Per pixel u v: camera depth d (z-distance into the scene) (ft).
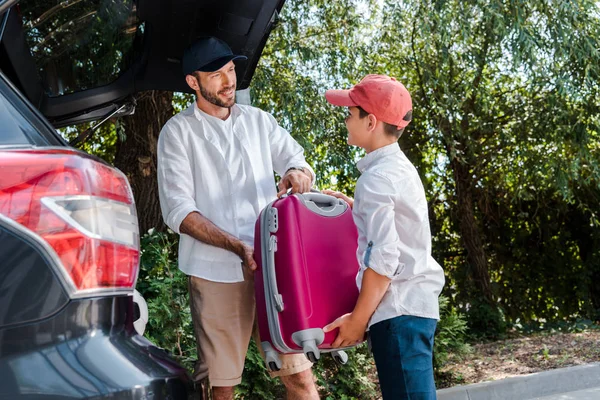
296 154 12.74
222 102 11.85
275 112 29.81
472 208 43.65
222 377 11.91
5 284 5.45
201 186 12.00
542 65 33.37
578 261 45.57
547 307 46.06
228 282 11.85
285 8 30.22
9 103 6.05
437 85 37.35
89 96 11.21
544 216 45.37
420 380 9.58
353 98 10.34
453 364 25.79
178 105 32.68
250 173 12.14
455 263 44.50
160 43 11.47
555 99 35.37
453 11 31.48
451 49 35.40
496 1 31.01
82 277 5.67
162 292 18.48
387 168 9.86
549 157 36.55
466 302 41.50
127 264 6.14
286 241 10.25
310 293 10.17
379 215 9.59
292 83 29.53
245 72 12.76
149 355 6.02
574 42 31.99
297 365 12.11
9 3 6.72
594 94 35.06
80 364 5.49
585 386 22.58
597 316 44.27
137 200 27.37
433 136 40.42
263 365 18.72
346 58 31.50
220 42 11.69
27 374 5.34
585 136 35.27
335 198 11.07
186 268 12.05
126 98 11.99
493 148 40.40
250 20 11.75
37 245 5.55
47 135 6.21
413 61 36.65
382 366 9.80
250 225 12.01
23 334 5.44
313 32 31.32
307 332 10.05
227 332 11.89
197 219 11.54
